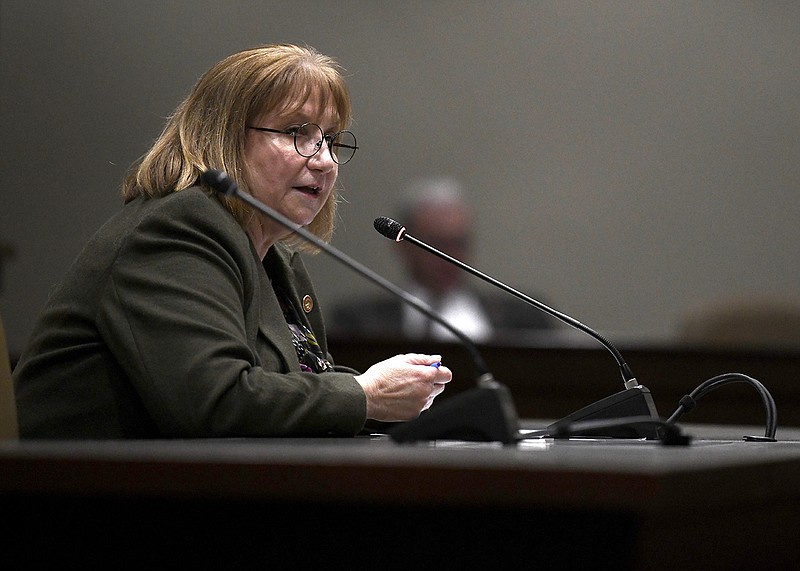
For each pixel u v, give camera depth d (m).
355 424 5.40
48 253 18.52
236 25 18.70
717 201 18.94
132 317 5.44
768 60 18.78
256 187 6.22
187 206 5.74
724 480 3.39
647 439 5.57
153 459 3.35
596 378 11.48
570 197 19.14
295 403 5.26
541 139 19.12
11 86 18.62
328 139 6.40
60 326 5.68
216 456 3.34
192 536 3.50
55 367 5.62
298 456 3.33
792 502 4.00
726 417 11.30
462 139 19.20
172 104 18.58
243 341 5.44
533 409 11.55
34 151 18.61
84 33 18.58
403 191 19.05
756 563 3.72
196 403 5.18
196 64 18.66
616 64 19.03
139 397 5.61
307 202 6.32
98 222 18.53
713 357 11.34
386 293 14.30
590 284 19.11
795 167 18.75
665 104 18.98
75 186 18.55
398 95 19.19
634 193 19.05
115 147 18.59
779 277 18.78
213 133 6.13
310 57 6.45
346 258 4.72
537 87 19.11
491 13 19.06
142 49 18.59
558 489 3.11
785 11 18.67
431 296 14.48
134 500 3.52
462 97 19.20
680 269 18.98
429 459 3.28
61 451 3.49
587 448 4.50
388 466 3.22
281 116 6.22
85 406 5.57
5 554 3.56
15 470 3.41
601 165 19.12
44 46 18.59
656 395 11.43
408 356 5.88
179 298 5.43
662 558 3.19
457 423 4.26
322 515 3.43
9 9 18.59
